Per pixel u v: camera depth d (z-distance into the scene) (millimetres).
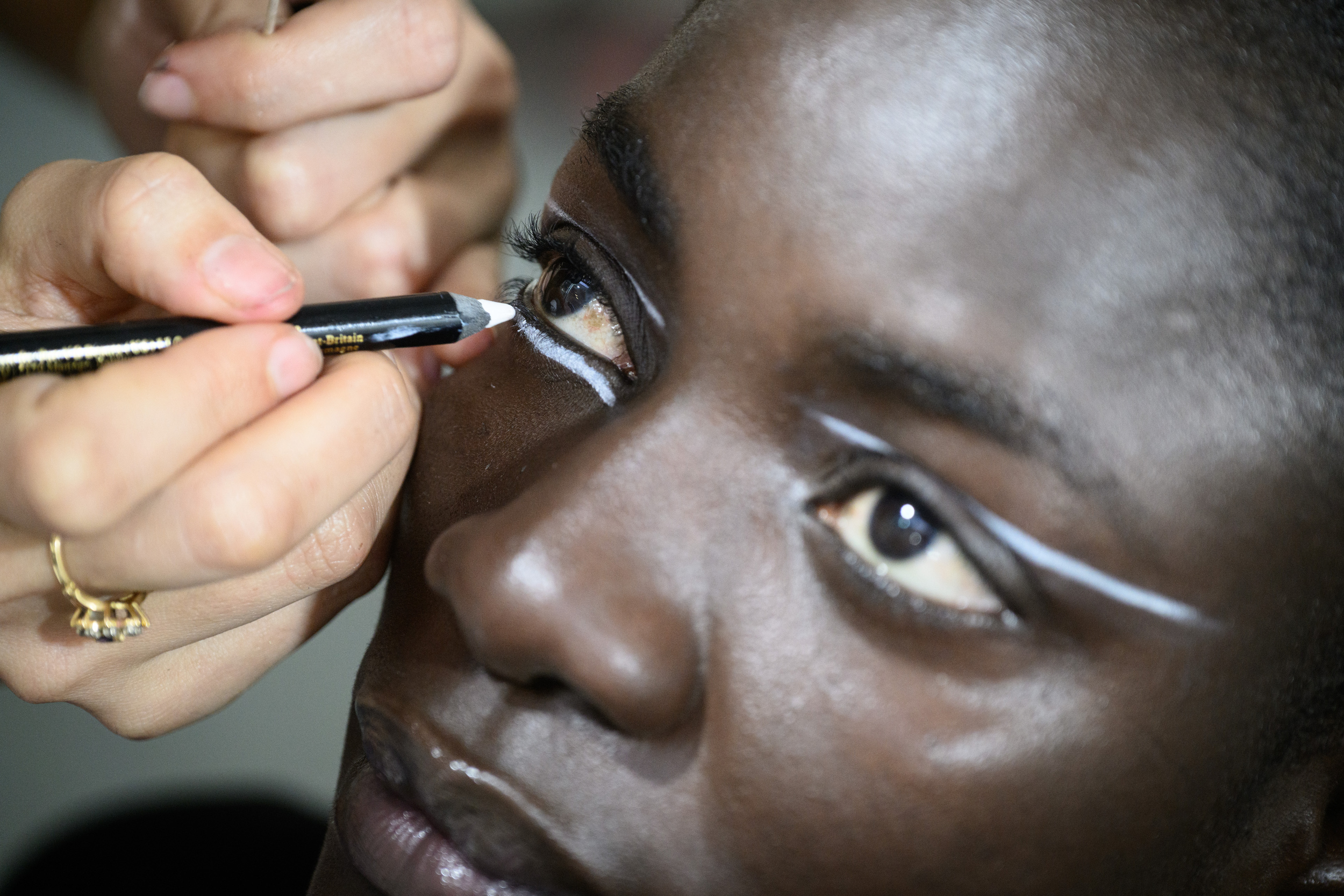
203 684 349
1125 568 281
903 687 287
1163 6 289
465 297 314
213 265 301
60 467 271
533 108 617
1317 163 288
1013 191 280
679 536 291
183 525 283
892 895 292
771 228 287
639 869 294
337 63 384
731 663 290
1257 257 283
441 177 437
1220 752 294
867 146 285
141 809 455
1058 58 284
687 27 314
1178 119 283
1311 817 317
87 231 311
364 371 298
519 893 304
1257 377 283
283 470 286
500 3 649
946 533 288
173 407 278
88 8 561
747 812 291
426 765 299
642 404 297
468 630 292
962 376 277
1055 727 285
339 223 418
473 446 325
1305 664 297
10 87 649
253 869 449
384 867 310
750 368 289
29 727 549
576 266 321
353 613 602
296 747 562
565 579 287
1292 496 286
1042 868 292
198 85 384
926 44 287
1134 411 278
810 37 293
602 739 294
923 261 279
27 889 437
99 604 296
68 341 296
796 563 291
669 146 297
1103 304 278
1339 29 294
